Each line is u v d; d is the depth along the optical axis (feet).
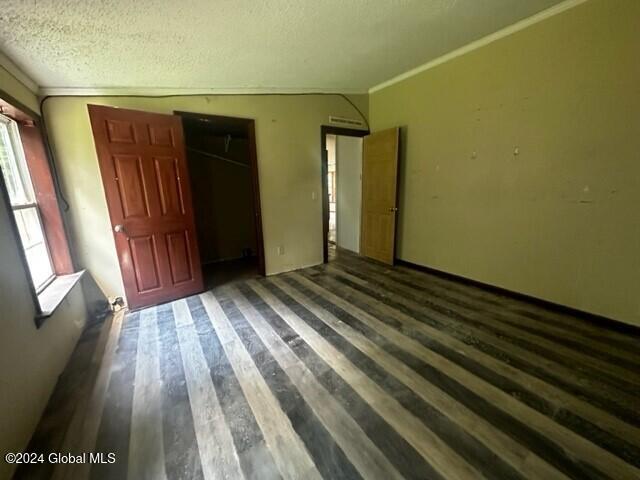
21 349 5.17
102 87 9.29
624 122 6.96
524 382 5.75
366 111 14.33
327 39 8.03
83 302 9.15
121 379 6.29
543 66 8.09
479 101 9.73
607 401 5.21
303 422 4.99
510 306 9.12
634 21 6.56
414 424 4.86
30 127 8.27
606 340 7.12
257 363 6.66
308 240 13.87
